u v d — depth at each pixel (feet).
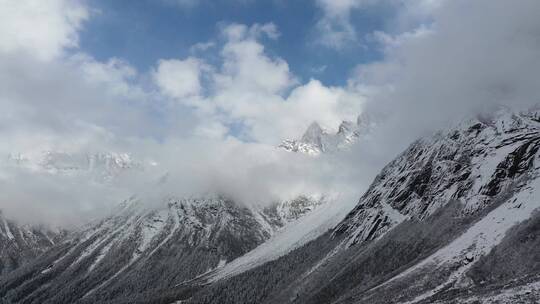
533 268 572.92
